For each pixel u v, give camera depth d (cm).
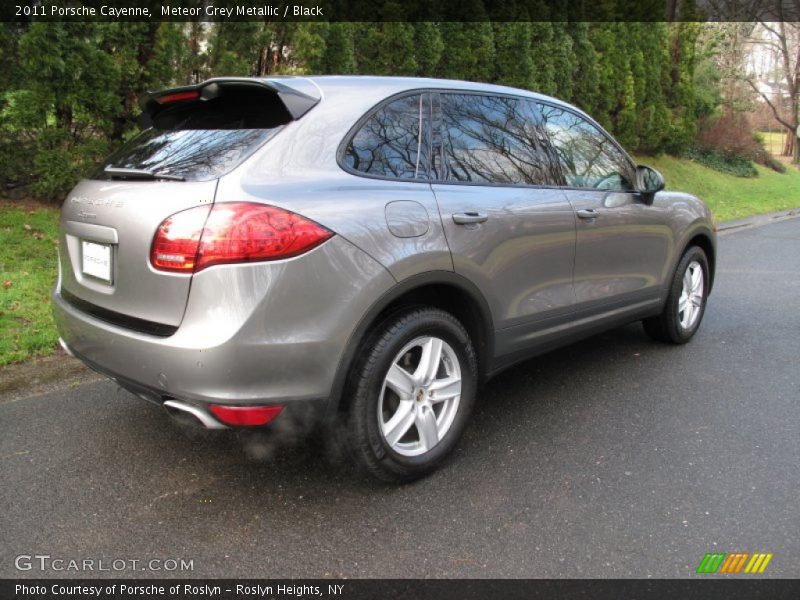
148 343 236
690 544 245
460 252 287
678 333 480
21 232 614
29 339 444
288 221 233
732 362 453
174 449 317
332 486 285
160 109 307
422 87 308
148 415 354
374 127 279
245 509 267
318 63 908
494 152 329
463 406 303
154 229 235
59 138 674
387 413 281
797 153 3002
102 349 259
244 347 225
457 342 295
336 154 262
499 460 309
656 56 1812
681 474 297
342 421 263
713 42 2333
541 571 230
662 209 434
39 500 271
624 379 418
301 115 260
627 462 308
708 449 321
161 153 272
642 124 1780
